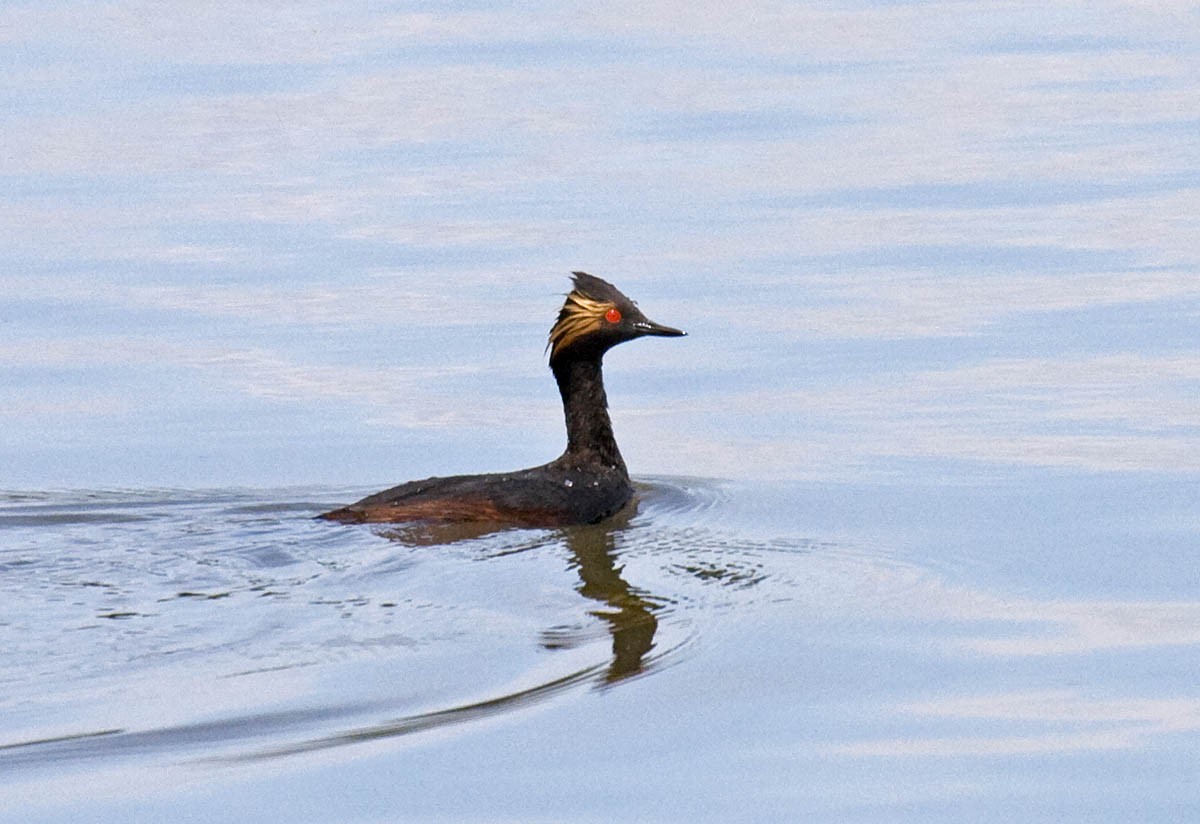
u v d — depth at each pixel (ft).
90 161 94.84
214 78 114.83
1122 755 30.76
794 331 65.16
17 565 41.73
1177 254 72.54
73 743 30.99
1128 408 55.16
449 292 70.85
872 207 82.07
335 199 86.07
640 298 69.51
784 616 38.11
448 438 55.31
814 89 107.45
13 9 141.69
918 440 53.16
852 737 31.65
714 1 138.92
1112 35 121.70
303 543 43.65
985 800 29.14
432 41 126.41
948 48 118.93
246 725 31.89
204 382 60.95
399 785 29.53
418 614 37.91
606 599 39.06
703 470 51.60
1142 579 40.57
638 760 30.58
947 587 40.24
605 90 108.88
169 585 40.04
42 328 67.36
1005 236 76.18
